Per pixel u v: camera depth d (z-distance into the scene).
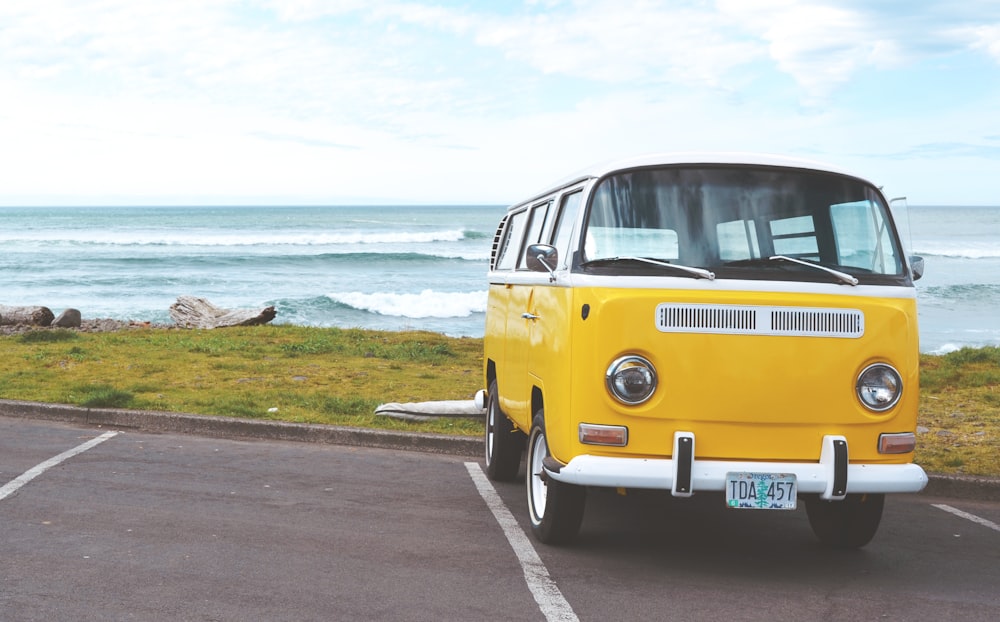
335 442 9.52
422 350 15.78
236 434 9.71
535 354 6.26
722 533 6.66
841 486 5.19
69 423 10.09
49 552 5.64
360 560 5.66
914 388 5.44
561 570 5.55
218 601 4.84
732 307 5.21
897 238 5.70
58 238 79.06
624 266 5.36
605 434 5.20
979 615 4.96
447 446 9.31
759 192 5.62
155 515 6.59
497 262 8.66
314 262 57.19
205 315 21.58
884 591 5.36
